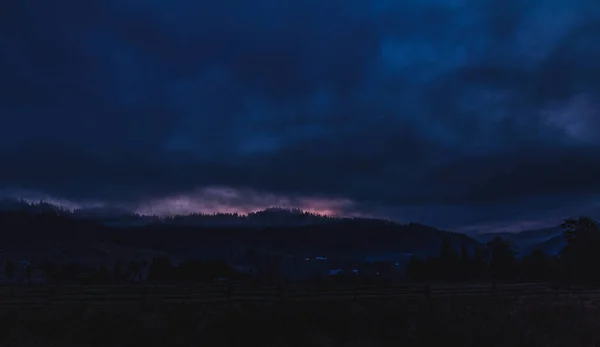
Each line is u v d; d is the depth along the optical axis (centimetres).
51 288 2552
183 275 6512
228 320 2289
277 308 2452
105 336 2056
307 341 2252
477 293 3331
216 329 2238
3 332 2028
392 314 2573
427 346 2308
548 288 3928
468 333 2422
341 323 2412
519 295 3506
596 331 2616
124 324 2142
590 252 5862
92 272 6038
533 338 2419
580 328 2662
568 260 6166
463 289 3344
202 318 2298
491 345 2316
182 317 2270
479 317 2698
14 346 1908
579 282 5731
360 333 2400
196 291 2616
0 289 2644
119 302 2373
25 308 2239
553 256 6869
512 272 6956
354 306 2620
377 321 2502
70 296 2419
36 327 2089
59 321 2131
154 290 2655
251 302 2480
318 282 4075
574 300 3534
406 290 3084
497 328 2522
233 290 2605
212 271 6675
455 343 2311
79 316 2191
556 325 2706
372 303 2725
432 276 7500
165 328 2164
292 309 2459
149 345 2058
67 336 2047
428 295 3022
